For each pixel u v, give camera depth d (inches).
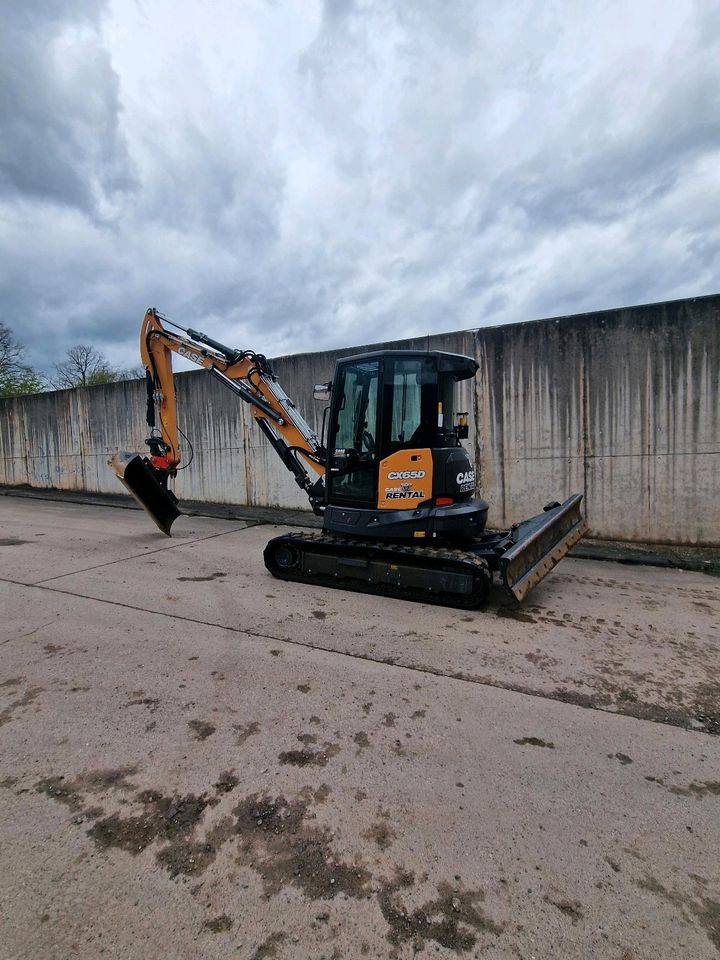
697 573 225.1
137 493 273.0
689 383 255.8
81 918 61.7
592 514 280.7
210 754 93.7
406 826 76.8
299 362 366.6
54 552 253.9
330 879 67.6
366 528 193.9
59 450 512.4
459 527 183.6
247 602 179.2
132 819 77.7
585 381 277.0
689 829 76.6
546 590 198.4
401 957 57.2
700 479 257.3
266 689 117.6
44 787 84.5
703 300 249.9
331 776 87.9
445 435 194.7
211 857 70.9
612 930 60.4
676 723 105.5
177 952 57.6
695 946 58.4
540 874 68.5
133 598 181.8
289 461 243.3
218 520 357.7
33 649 138.1
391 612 170.6
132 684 119.3
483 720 105.7
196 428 416.2
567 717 107.2
